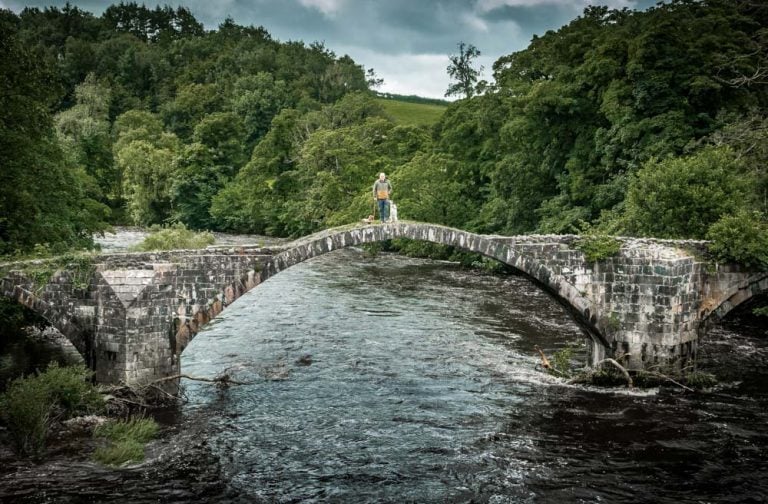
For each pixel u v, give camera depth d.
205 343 31.94
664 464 19.44
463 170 67.75
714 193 29.95
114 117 127.00
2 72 27.27
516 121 51.56
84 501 16.88
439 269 57.97
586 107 47.16
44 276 23.02
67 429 21.02
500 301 42.88
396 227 25.08
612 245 25.62
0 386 25.23
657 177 31.34
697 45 41.03
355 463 19.42
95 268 23.09
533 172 52.97
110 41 151.00
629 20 51.47
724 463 19.52
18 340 32.50
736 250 25.70
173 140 104.69
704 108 41.53
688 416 23.08
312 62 150.88
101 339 23.08
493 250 25.30
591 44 50.44
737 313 37.69
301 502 17.12
